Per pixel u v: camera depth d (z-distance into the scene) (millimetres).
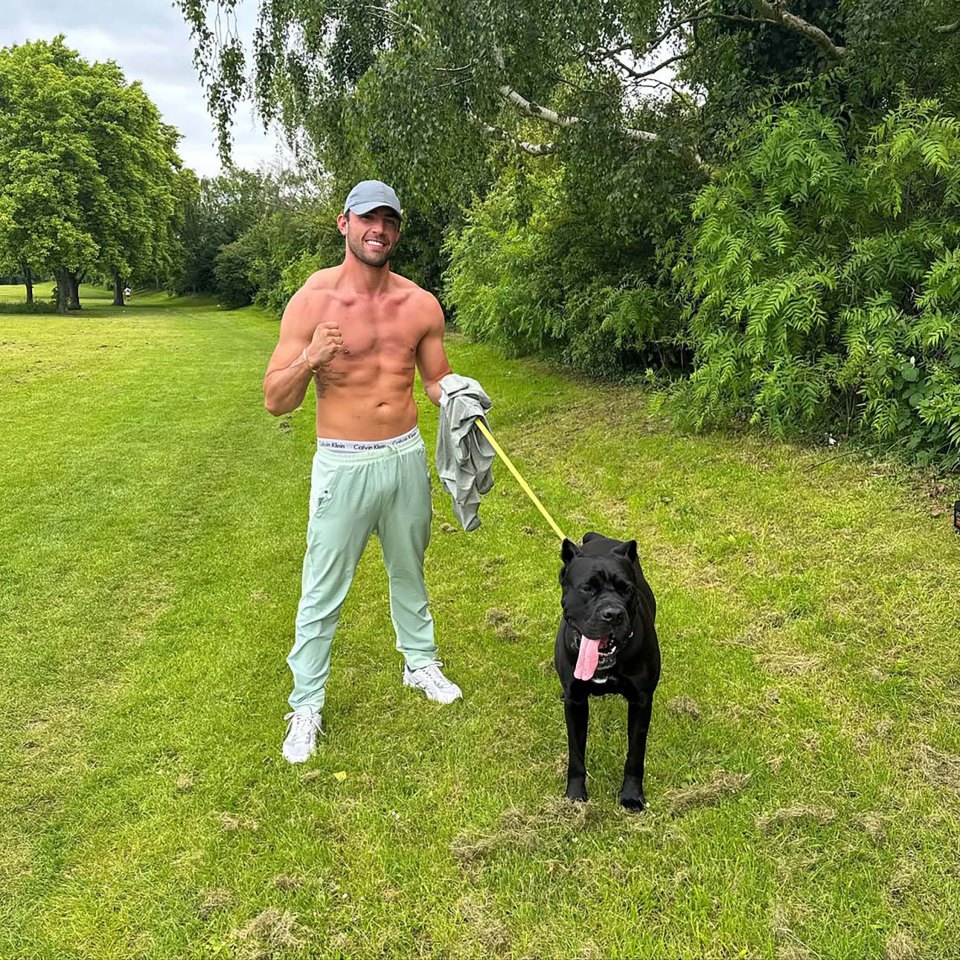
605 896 2477
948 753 3041
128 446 9430
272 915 2451
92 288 78000
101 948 2393
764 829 2695
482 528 6133
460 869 2627
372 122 8688
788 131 6328
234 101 9734
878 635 3906
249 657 4211
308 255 30578
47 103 37406
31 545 6098
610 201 8461
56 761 3348
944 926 2289
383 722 3549
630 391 10383
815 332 6531
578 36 7477
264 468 8422
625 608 2441
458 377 3432
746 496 5906
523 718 3510
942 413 5309
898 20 6480
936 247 5750
